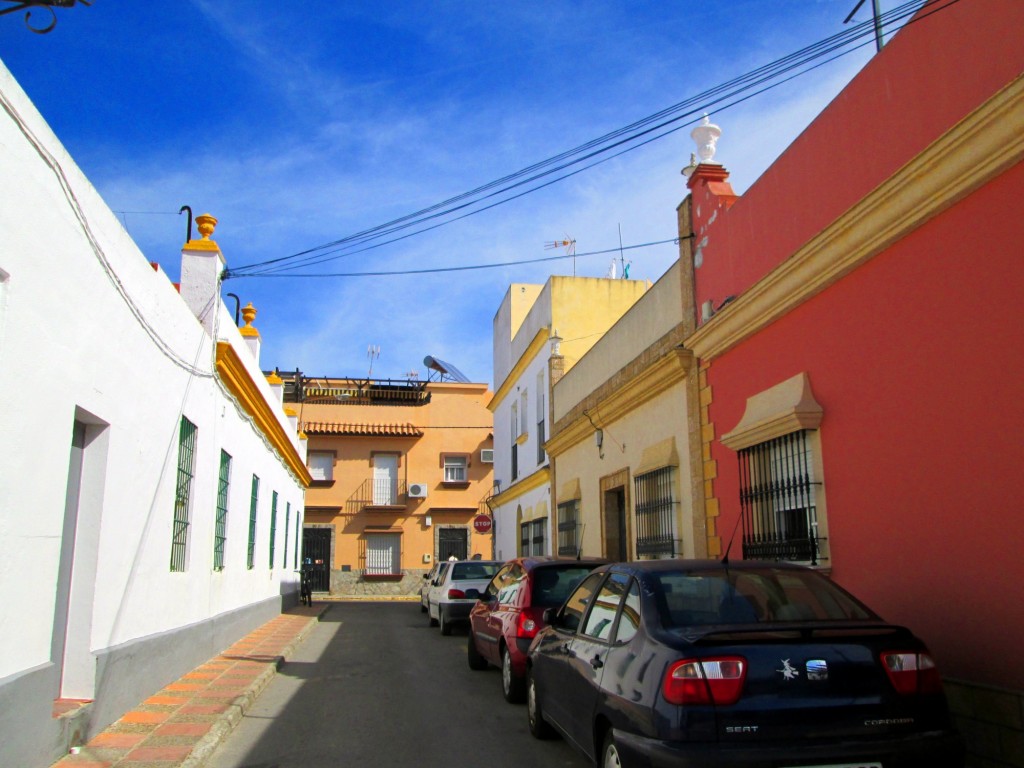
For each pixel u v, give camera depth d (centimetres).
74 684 673
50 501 586
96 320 667
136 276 765
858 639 436
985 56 582
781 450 845
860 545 706
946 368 607
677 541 1119
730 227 994
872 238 684
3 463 516
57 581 643
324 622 1994
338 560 3469
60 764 588
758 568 545
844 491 732
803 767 404
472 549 3547
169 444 903
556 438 1817
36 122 548
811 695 417
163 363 867
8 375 521
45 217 566
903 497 650
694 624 471
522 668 881
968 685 564
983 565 563
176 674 943
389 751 692
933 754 416
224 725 731
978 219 578
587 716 538
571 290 2031
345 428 3559
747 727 407
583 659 569
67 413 613
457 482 3578
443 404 3669
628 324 1379
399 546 3512
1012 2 557
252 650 1262
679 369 1109
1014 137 533
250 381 1337
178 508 990
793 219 845
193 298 1113
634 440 1320
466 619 1648
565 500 1752
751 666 419
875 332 695
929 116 641
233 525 1337
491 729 773
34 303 553
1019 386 537
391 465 3600
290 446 2030
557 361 1947
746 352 938
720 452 994
